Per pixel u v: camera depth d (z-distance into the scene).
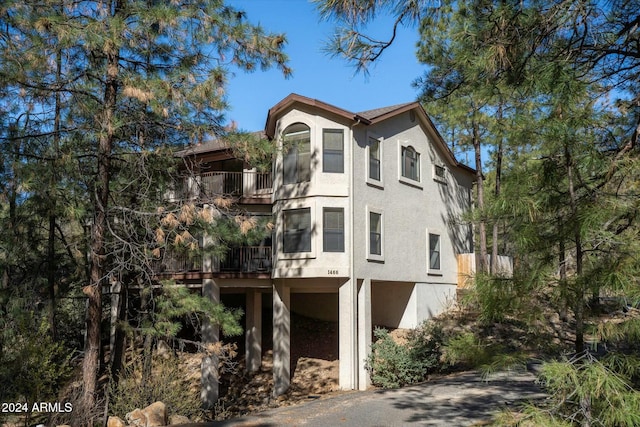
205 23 12.34
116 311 20.75
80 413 11.21
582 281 4.54
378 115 20.14
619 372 4.12
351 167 18.59
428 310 23.09
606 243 4.55
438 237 24.45
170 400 12.90
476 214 12.51
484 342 5.65
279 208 18.89
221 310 14.04
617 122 5.81
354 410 12.41
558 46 6.08
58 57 11.94
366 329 18.56
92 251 12.93
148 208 13.48
